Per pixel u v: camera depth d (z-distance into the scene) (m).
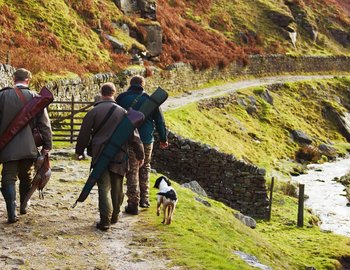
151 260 8.95
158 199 11.08
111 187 10.23
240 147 36.88
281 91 52.47
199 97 41.59
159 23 47.34
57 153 17.41
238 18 63.00
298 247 19.92
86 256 8.94
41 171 10.05
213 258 9.37
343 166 40.03
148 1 48.00
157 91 11.29
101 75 32.88
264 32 63.44
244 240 13.89
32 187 10.22
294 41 65.75
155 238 10.03
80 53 35.28
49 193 12.60
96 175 9.81
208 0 62.97
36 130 9.95
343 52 72.50
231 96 44.41
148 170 12.02
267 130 43.34
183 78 44.25
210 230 12.75
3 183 9.94
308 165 39.91
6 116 9.68
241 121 42.12
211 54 50.03
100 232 10.12
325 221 25.55
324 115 52.34
